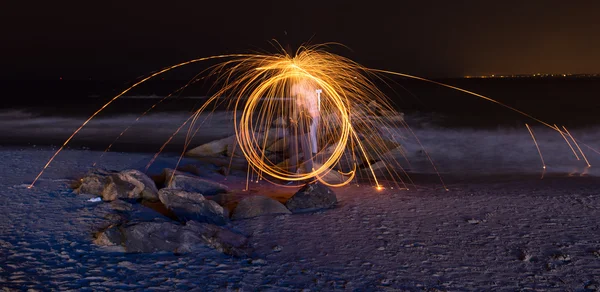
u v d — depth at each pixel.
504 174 11.57
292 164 10.76
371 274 4.71
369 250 5.40
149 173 10.35
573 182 9.91
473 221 6.45
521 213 6.87
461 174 11.60
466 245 5.53
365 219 6.67
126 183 7.76
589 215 6.69
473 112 36.12
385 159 13.76
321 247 5.54
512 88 93.69
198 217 6.64
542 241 5.61
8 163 11.30
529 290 4.30
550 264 4.90
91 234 5.97
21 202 7.49
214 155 13.31
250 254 5.33
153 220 5.96
